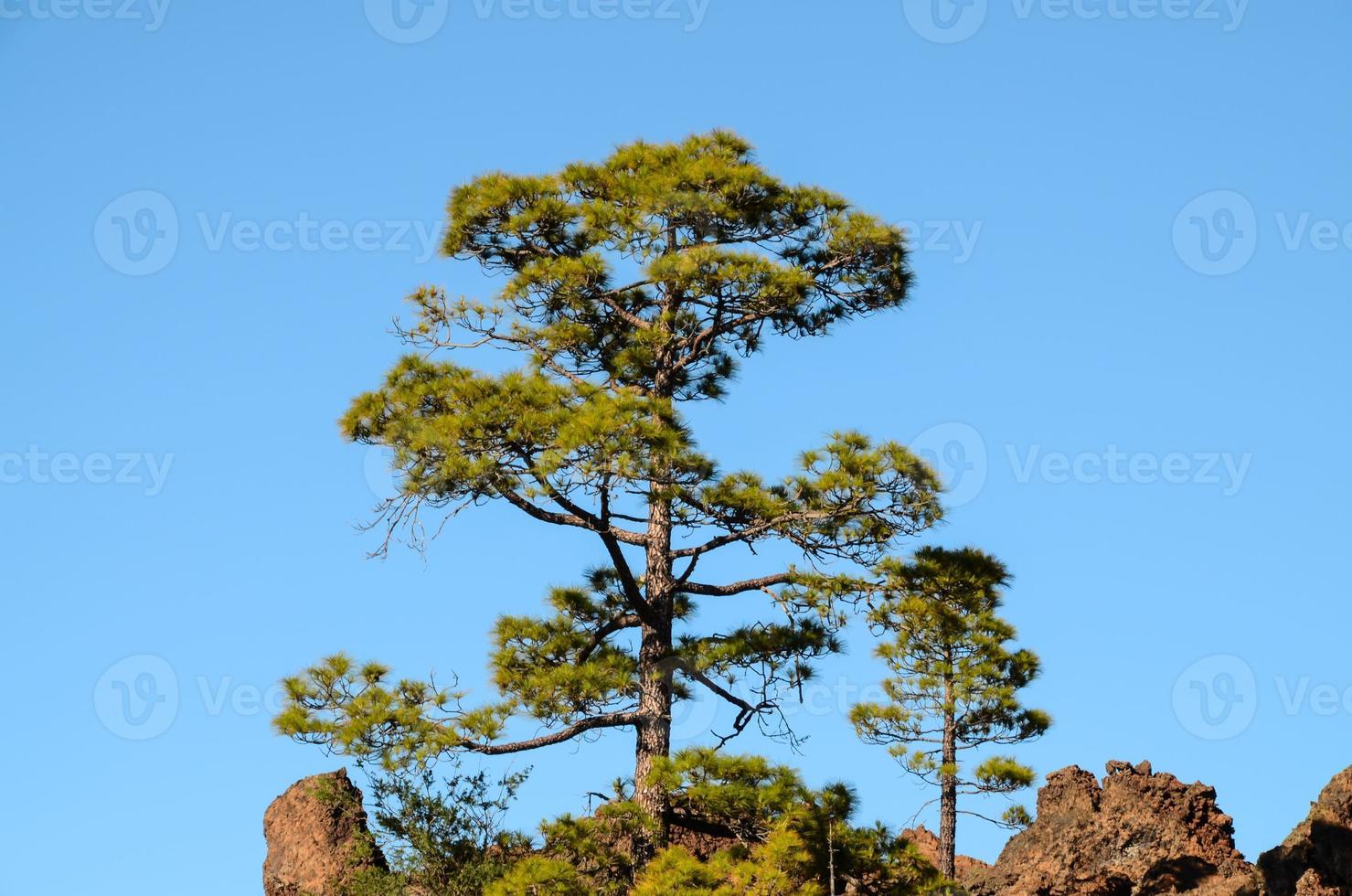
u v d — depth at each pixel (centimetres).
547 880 2858
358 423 3142
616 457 2934
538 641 3319
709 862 2872
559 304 3341
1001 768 3378
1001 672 3506
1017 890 3331
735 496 3138
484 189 3397
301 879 3303
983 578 3441
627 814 2966
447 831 3186
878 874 3020
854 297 3428
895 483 3092
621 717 3173
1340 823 2848
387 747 2991
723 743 3253
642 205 3316
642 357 3309
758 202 3372
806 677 3238
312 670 3081
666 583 3291
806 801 2986
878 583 3359
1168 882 3198
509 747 3066
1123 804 3331
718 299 3278
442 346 3384
